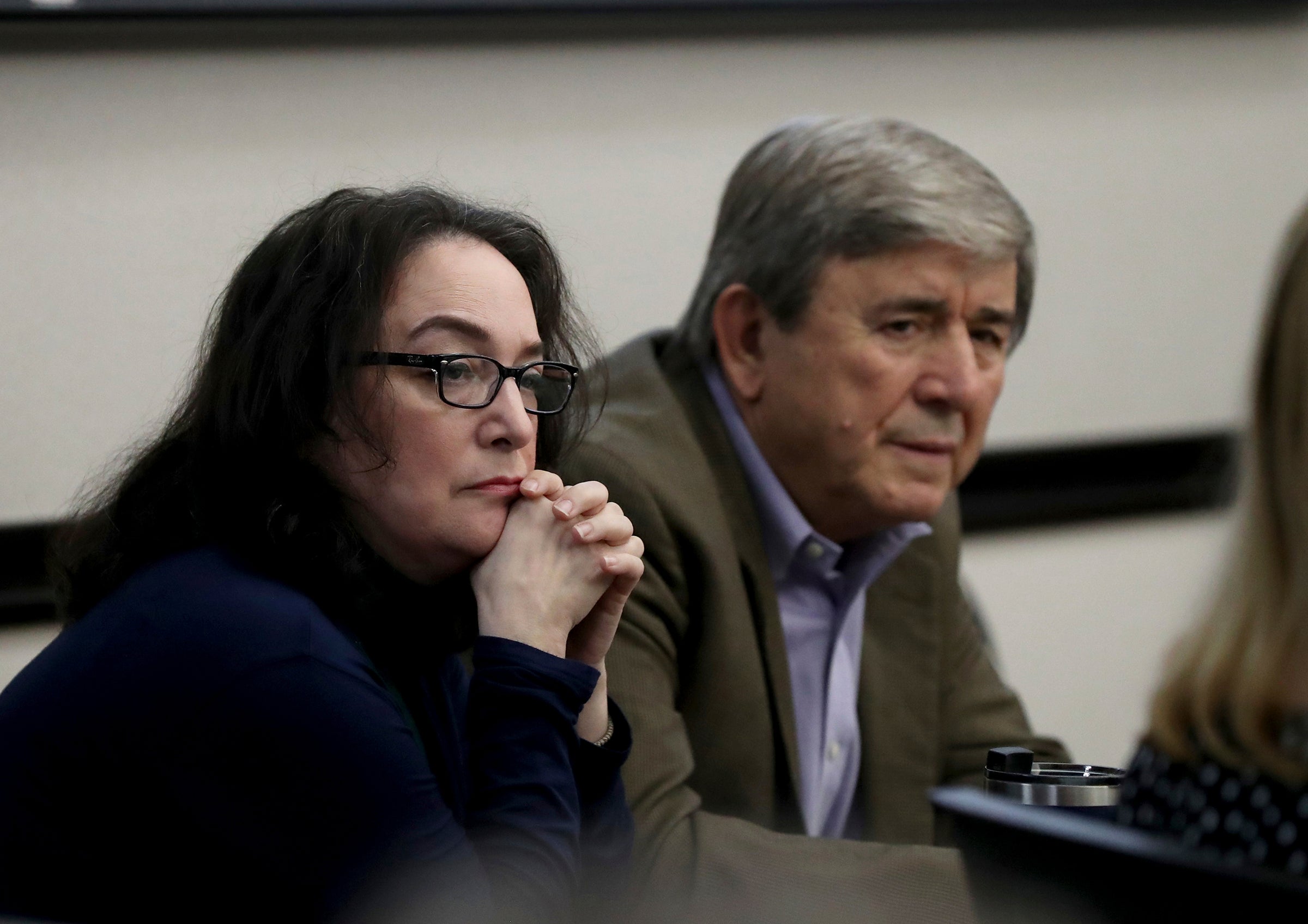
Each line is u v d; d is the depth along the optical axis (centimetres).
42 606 969
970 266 588
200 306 1002
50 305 967
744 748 596
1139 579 1366
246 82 1002
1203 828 336
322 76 1022
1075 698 1347
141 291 987
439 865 398
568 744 450
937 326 596
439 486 444
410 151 1055
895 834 655
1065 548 1339
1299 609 331
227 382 438
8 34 932
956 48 1237
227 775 390
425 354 438
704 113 1149
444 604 479
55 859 395
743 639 600
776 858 503
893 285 586
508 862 415
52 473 973
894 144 595
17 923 345
